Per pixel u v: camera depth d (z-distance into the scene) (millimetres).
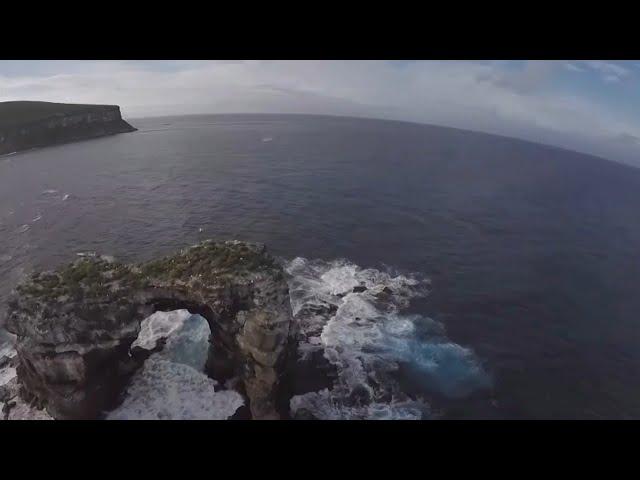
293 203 72938
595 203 100188
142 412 27906
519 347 38188
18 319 25906
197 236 57281
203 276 28406
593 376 35312
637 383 35000
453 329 39875
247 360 27484
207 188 81125
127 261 50000
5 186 83625
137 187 82438
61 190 80500
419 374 33281
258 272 28906
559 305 46719
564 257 60656
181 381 30531
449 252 57844
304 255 52938
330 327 38000
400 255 55188
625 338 41594
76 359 25453
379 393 30891
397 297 44594
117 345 27500
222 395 29391
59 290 26562
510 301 46312
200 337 35750
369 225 65000
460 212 76688
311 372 32125
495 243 63062
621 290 51938
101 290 27516
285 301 28828
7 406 27688
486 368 34750
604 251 64938
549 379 34344
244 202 72375
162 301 29719
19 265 49250
